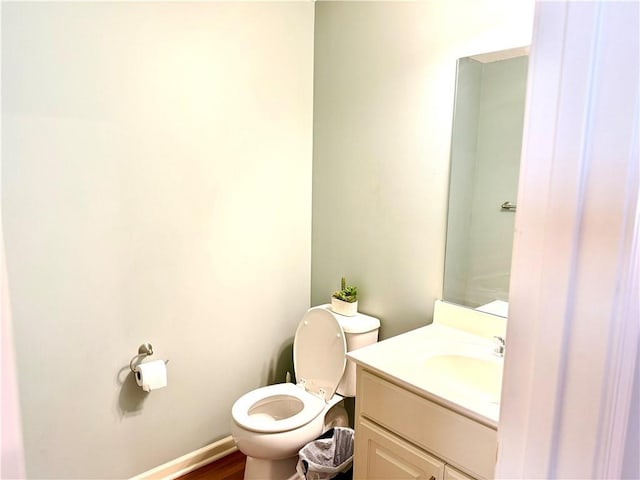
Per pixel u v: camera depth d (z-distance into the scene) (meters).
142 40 1.66
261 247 2.15
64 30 1.48
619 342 0.46
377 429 1.36
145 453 1.86
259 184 2.10
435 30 1.65
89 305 1.64
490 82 1.50
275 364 2.29
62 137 1.52
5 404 1.42
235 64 1.94
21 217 1.46
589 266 0.45
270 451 1.66
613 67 0.42
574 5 0.44
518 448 0.54
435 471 1.18
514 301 0.52
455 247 1.66
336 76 2.11
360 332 1.87
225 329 2.06
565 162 0.46
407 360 1.37
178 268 1.87
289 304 2.32
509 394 0.54
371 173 1.97
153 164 1.75
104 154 1.62
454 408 1.11
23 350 1.50
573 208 0.46
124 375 1.75
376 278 1.99
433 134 1.70
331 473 1.61
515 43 1.43
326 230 2.26
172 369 1.90
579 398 0.47
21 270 1.47
